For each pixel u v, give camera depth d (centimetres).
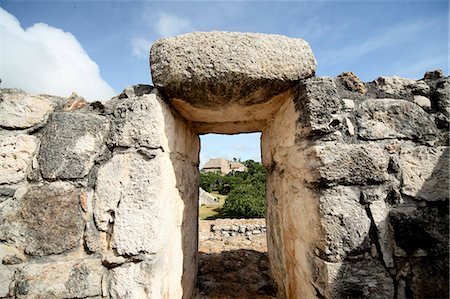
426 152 133
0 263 129
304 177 142
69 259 130
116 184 133
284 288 186
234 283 223
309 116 134
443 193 127
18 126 138
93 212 133
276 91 148
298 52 137
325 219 125
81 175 136
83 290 127
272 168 212
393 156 133
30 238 131
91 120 141
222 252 290
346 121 136
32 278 128
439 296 119
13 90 142
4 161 135
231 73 131
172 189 155
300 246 151
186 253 189
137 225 129
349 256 122
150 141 134
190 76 132
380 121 137
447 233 124
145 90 146
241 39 133
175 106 162
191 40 132
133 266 127
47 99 146
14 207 133
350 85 143
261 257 275
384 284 120
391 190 129
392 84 146
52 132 139
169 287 148
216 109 168
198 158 237
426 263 122
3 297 127
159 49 137
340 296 119
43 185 135
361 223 124
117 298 126
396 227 124
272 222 216
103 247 131
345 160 129
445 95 140
